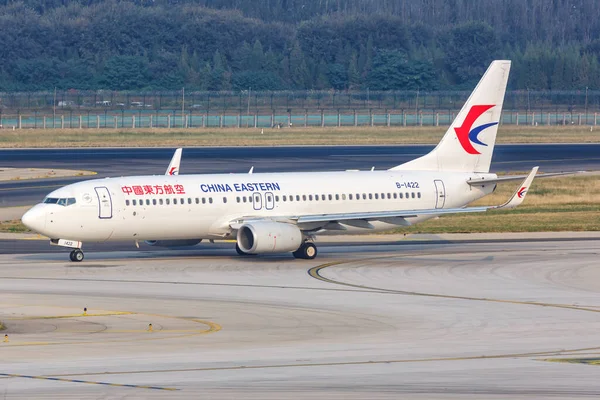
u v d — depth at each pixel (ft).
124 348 422.00
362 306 542.98
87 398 324.80
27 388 340.59
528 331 472.44
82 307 531.91
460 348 426.51
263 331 467.93
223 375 364.79
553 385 348.18
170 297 568.82
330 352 415.44
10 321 489.26
